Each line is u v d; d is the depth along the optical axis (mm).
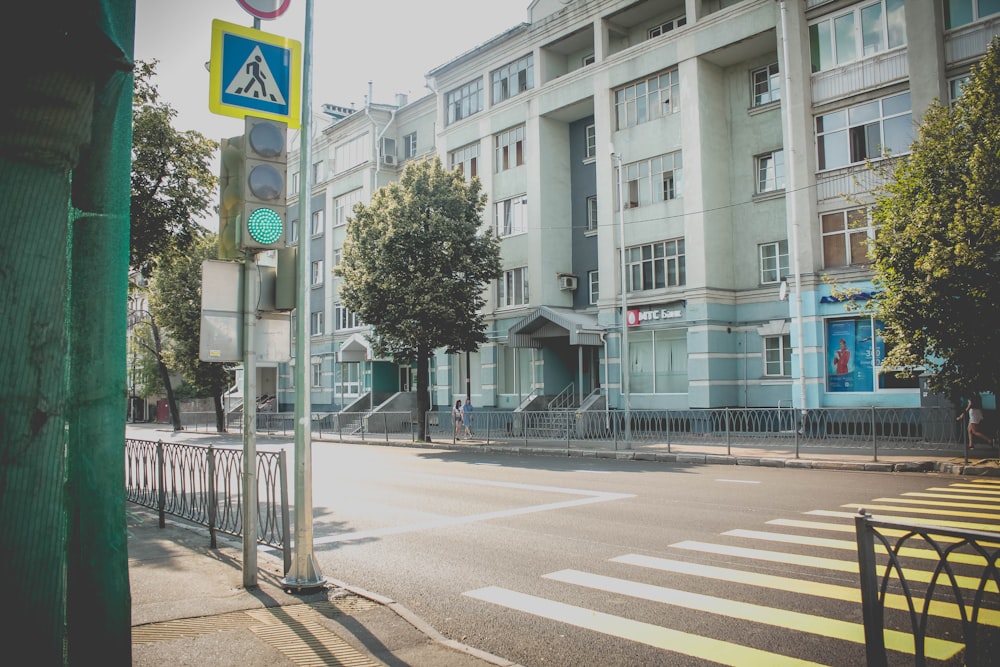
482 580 6559
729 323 24438
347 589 5992
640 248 26156
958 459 14695
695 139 24281
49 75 2070
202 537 8578
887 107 20281
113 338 2414
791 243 21922
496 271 26453
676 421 24156
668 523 8992
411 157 39031
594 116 29281
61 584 2090
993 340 13547
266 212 5891
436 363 34406
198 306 37375
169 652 4469
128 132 2461
